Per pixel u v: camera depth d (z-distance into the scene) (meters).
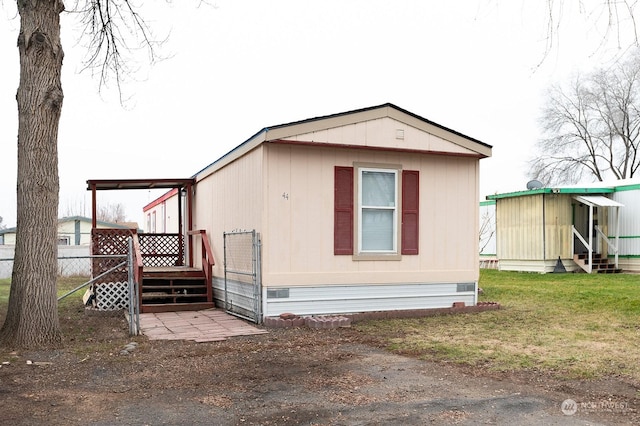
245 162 10.05
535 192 17.95
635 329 8.26
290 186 9.29
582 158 32.91
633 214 17.91
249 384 5.50
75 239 29.62
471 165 10.70
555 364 6.12
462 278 10.51
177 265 14.60
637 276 16.12
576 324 8.77
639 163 30.78
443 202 10.42
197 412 4.64
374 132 9.66
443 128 10.20
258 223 9.30
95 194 12.61
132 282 8.12
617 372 5.77
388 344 7.44
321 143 9.26
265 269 9.09
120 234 11.15
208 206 12.83
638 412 4.54
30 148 7.37
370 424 4.30
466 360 6.41
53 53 7.48
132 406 4.82
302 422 4.36
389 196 10.06
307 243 9.39
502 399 4.93
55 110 7.51
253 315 9.38
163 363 6.41
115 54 10.94
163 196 17.61
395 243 10.02
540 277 16.59
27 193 7.36
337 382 5.54
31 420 4.48
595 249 18.92
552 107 33.59
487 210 22.22
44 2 7.39
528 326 8.67
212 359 6.60
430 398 4.98
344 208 9.66
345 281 9.62
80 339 7.84
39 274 7.34
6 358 6.62
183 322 9.48
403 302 10.06
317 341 7.68
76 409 4.75
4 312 10.51
